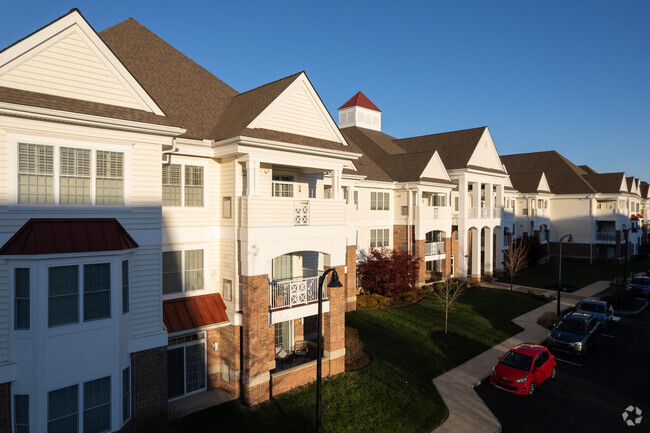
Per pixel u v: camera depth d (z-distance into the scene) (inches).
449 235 1366.9
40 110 402.6
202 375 617.6
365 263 1136.8
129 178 477.1
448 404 589.9
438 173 1301.7
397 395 606.2
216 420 525.0
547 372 676.1
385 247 1219.2
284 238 621.6
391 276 1108.5
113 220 455.5
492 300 1189.1
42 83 423.5
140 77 658.8
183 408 555.5
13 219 405.1
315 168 690.8
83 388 422.6
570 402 607.5
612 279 1585.9
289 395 599.5
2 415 393.4
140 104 493.0
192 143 596.1
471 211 1393.9
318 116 690.2
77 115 423.5
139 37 736.3
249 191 591.8
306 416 540.1
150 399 490.3
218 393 608.4
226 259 631.2
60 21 429.1
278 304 623.8
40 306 395.5
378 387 629.6
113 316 440.1
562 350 797.2
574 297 1282.0
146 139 489.1
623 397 623.2
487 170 1427.2
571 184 2092.8
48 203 425.7
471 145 1412.4
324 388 620.7
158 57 729.0
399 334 864.9
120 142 469.7
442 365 728.3
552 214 2151.8
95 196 454.3
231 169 620.7
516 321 1011.3
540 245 1860.2
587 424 543.8
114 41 692.1
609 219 2017.7
